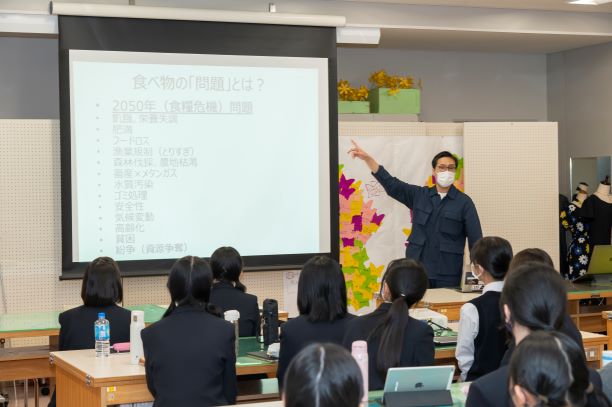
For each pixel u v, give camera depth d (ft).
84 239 22.00
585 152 31.86
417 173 26.08
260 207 23.31
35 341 22.31
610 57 30.58
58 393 13.92
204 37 22.82
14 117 27.12
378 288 25.61
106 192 22.17
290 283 24.12
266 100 23.29
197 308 11.16
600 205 30.86
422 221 21.90
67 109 21.79
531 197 26.16
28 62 27.22
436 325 15.49
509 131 25.96
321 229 23.70
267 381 15.20
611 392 8.54
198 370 10.78
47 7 22.75
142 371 12.35
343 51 31.30
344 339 11.16
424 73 32.27
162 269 22.61
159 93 22.53
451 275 21.76
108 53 22.11
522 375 5.91
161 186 22.61
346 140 25.46
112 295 14.28
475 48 31.76
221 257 14.96
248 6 24.98
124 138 22.29
